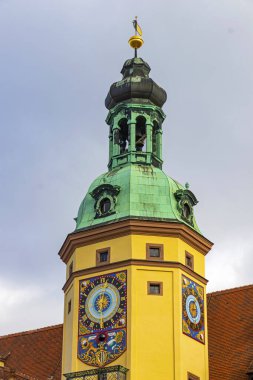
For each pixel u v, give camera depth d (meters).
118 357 46.41
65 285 51.88
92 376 46.16
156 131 56.09
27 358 60.06
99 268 49.28
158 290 48.12
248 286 56.09
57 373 56.72
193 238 50.78
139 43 59.81
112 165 54.94
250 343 51.25
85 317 48.59
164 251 49.12
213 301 56.38
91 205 52.50
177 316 47.53
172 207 50.88
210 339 53.16
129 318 46.94
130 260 48.38
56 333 61.16
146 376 45.72
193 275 50.03
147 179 51.94
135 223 49.16
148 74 58.59
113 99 56.91
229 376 49.44
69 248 51.66
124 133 56.22
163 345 46.69
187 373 46.69
